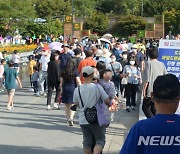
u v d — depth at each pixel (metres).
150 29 43.72
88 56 11.82
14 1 49.25
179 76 9.60
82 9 84.56
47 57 16.84
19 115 12.84
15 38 50.22
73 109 7.56
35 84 17.36
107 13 89.00
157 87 3.21
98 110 7.09
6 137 9.97
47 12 75.75
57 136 10.09
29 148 8.95
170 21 66.38
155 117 3.19
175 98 3.18
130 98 13.48
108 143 9.31
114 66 14.05
